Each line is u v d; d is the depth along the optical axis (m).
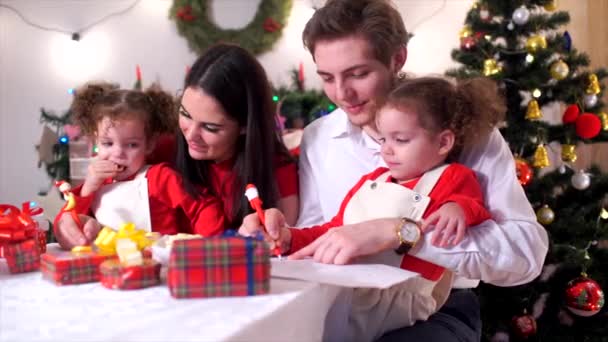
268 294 0.61
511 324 1.97
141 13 3.46
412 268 0.92
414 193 0.95
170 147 1.28
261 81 1.17
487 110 1.01
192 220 1.18
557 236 1.99
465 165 1.05
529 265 0.93
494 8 1.99
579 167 2.58
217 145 1.14
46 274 0.70
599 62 2.49
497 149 1.04
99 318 0.53
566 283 2.00
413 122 0.94
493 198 1.00
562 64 1.92
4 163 3.64
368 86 1.08
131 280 0.64
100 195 1.14
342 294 0.78
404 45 1.13
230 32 3.26
